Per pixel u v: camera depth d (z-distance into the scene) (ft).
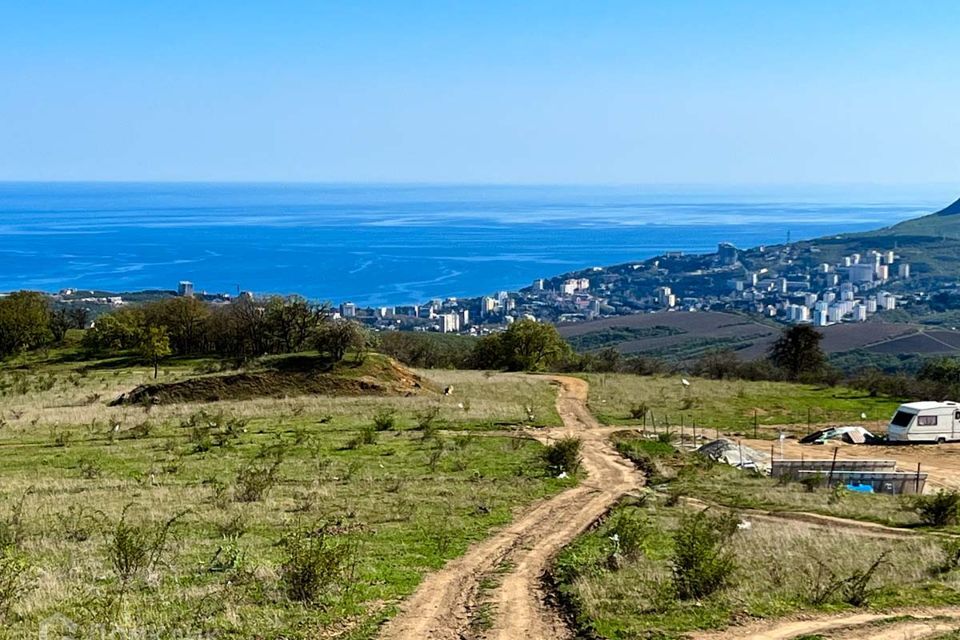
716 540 64.54
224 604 48.19
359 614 48.37
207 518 75.51
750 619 47.55
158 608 47.16
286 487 93.15
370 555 63.16
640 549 66.03
